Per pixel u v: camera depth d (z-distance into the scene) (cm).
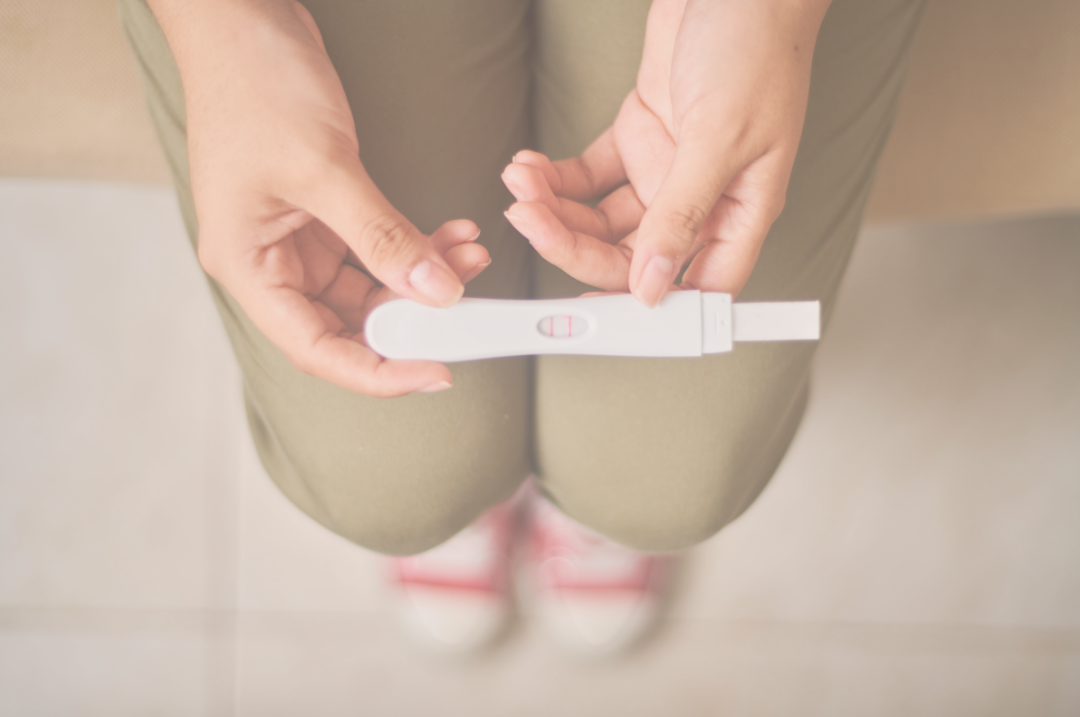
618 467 53
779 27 39
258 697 80
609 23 49
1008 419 90
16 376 88
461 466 51
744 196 40
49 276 91
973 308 92
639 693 81
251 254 40
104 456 87
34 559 84
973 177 67
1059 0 56
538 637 81
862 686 82
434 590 79
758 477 58
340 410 49
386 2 45
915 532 87
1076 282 92
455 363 49
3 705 80
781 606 84
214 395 89
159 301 91
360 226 36
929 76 62
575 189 46
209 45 39
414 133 48
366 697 80
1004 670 83
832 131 49
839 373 91
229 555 84
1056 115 61
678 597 84
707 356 50
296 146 37
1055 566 86
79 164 69
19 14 58
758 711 81
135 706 80
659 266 36
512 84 52
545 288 53
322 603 83
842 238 52
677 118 40
